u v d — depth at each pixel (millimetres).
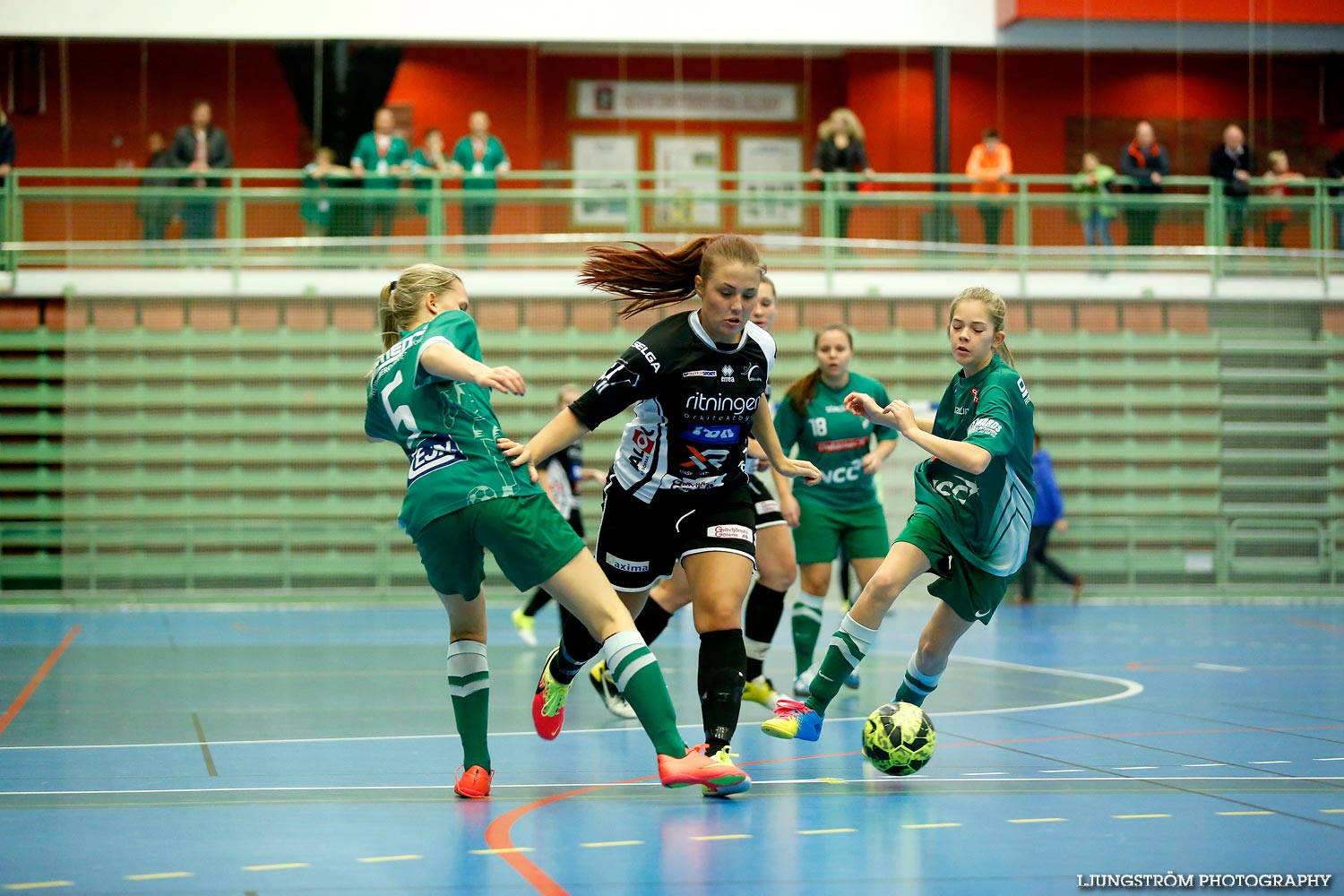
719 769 4918
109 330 18469
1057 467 19484
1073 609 17547
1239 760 6059
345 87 20828
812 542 8609
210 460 18609
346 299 18641
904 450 18719
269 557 18359
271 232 18438
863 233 19047
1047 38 21266
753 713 7824
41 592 17906
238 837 4430
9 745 6602
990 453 5488
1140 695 8680
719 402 5207
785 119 22906
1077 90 21938
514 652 11781
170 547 18203
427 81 21125
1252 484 19703
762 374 5312
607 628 5008
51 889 3734
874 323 19094
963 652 11766
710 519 5406
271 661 11031
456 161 19188
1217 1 20875
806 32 21094
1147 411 19578
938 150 21250
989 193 20266
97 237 18297
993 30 21250
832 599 17797
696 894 3672
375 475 18766
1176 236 19391
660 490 5375
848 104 22328
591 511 18969
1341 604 18906
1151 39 21391
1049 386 19406
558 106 22438
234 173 18531
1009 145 21844
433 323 5027
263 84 20688
